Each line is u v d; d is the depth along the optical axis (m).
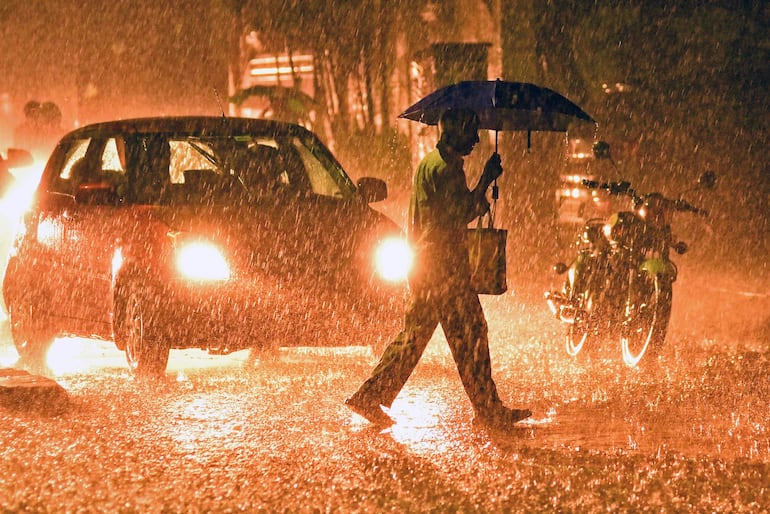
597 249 31.84
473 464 20.28
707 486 18.98
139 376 27.89
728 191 56.72
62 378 28.84
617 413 24.72
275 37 63.12
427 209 23.20
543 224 56.22
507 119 27.92
